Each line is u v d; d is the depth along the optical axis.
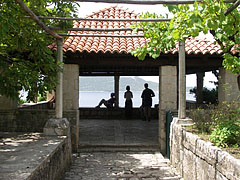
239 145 4.07
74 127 7.46
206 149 4.07
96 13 9.82
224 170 3.40
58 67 5.98
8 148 4.53
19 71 5.56
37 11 5.17
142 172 5.73
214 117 5.35
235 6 3.51
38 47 5.54
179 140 5.68
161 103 7.58
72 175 5.46
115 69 12.17
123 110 13.98
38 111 7.51
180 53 6.02
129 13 9.85
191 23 3.29
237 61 4.46
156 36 4.79
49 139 5.43
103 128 10.83
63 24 5.31
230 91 7.57
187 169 5.07
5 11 4.52
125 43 7.73
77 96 7.53
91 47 7.32
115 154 7.30
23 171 3.16
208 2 3.39
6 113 7.41
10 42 5.66
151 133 9.71
